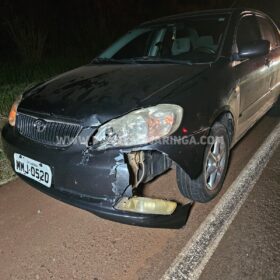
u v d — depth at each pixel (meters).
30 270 1.84
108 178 1.75
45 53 8.56
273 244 1.93
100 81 2.29
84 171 1.78
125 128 1.78
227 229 2.08
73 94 2.11
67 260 1.91
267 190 2.49
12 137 2.21
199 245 1.96
